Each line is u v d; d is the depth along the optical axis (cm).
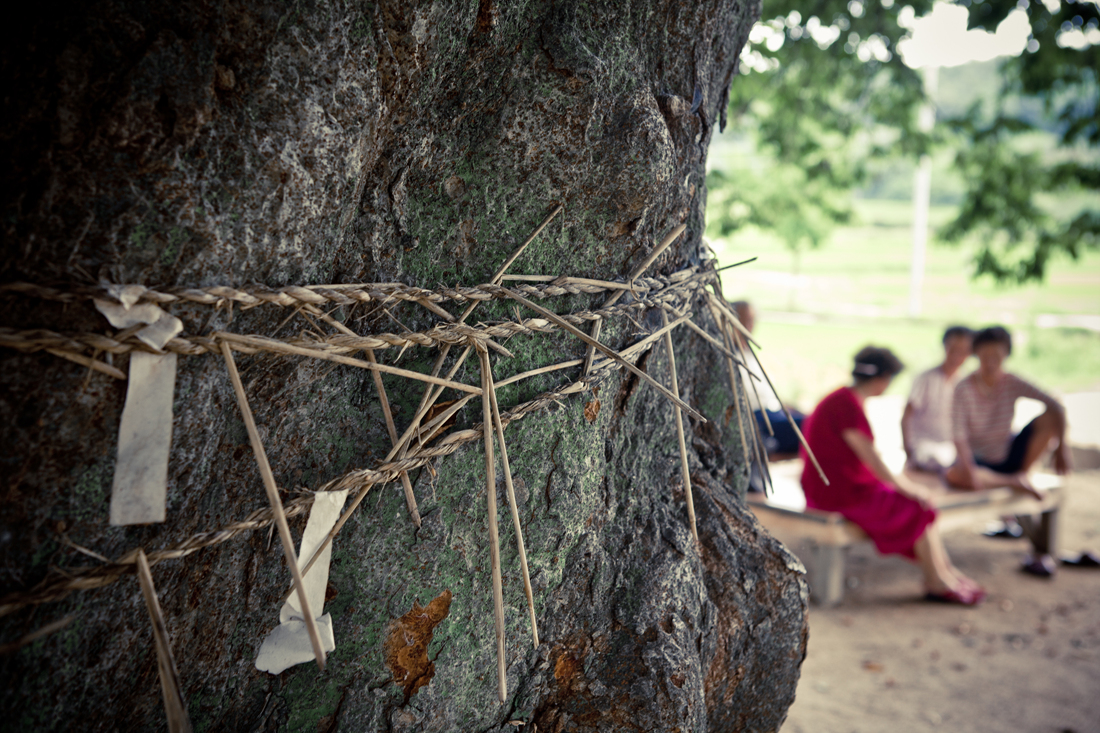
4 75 91
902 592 471
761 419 561
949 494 484
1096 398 930
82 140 93
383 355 133
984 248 785
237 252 104
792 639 193
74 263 94
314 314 115
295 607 124
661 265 173
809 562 492
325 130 110
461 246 141
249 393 117
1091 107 694
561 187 145
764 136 794
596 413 158
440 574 138
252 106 103
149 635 113
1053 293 2055
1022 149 784
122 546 104
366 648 134
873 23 689
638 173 147
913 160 797
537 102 139
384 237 131
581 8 143
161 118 96
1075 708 339
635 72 152
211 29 99
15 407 92
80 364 95
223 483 120
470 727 145
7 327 91
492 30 130
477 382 141
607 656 158
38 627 98
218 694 127
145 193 96
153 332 97
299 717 133
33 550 97
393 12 115
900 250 3112
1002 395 529
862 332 1381
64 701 104
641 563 167
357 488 127
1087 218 746
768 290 2003
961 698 347
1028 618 435
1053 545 512
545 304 148
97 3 93
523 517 148
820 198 882
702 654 173
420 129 131
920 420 546
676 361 191
